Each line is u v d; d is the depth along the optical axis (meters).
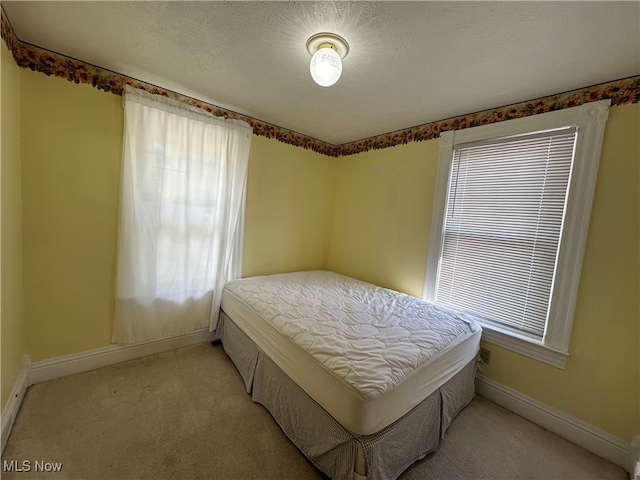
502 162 2.01
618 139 1.54
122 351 2.14
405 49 1.42
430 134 2.43
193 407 1.74
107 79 1.88
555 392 1.75
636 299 1.50
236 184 2.48
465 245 2.22
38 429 1.47
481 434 1.68
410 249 2.59
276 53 1.54
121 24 1.39
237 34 1.40
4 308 1.43
